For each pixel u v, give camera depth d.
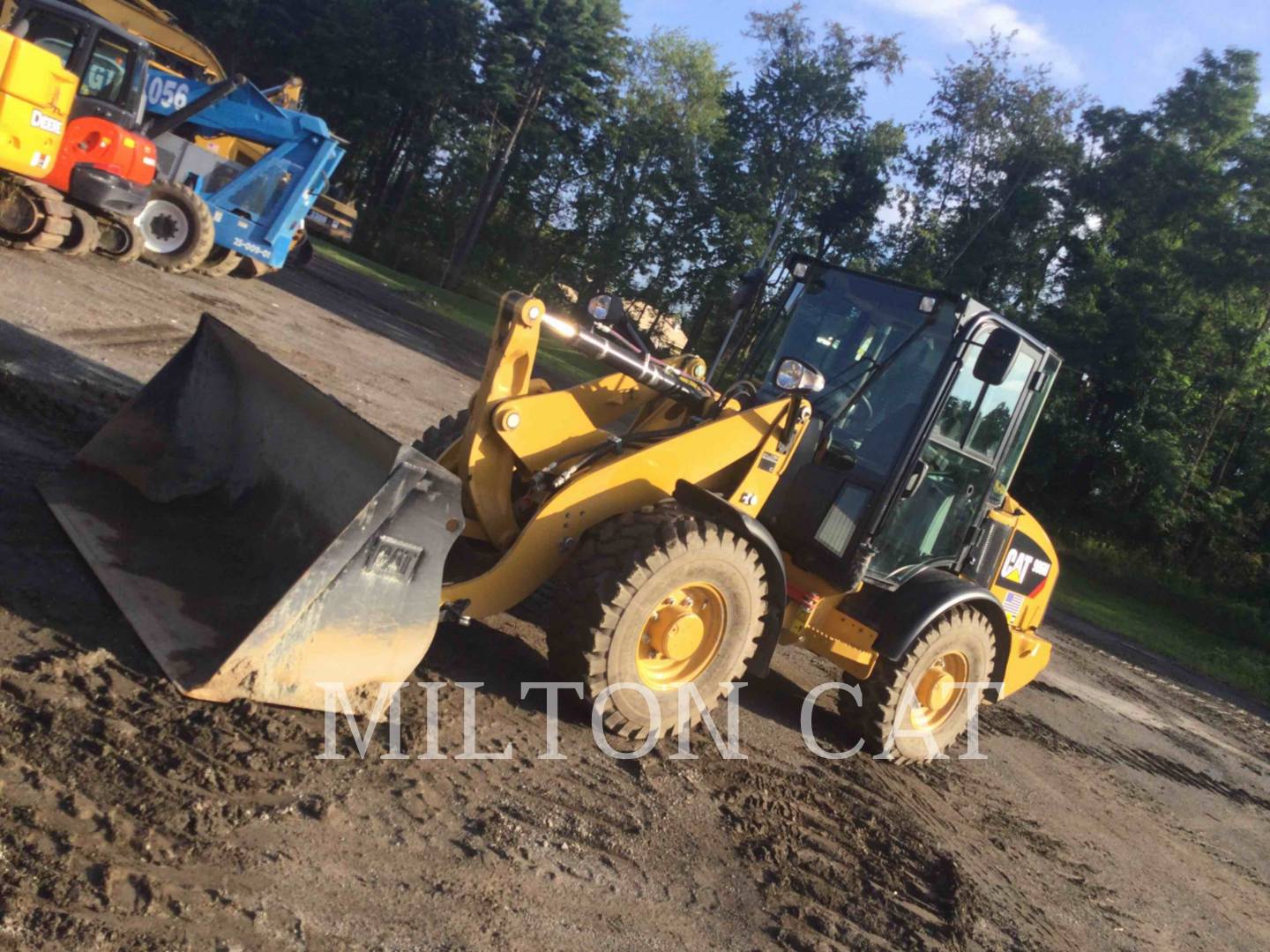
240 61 50.97
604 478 4.86
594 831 4.00
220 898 2.88
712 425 5.15
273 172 14.68
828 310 6.00
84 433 6.42
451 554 4.96
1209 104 37.19
